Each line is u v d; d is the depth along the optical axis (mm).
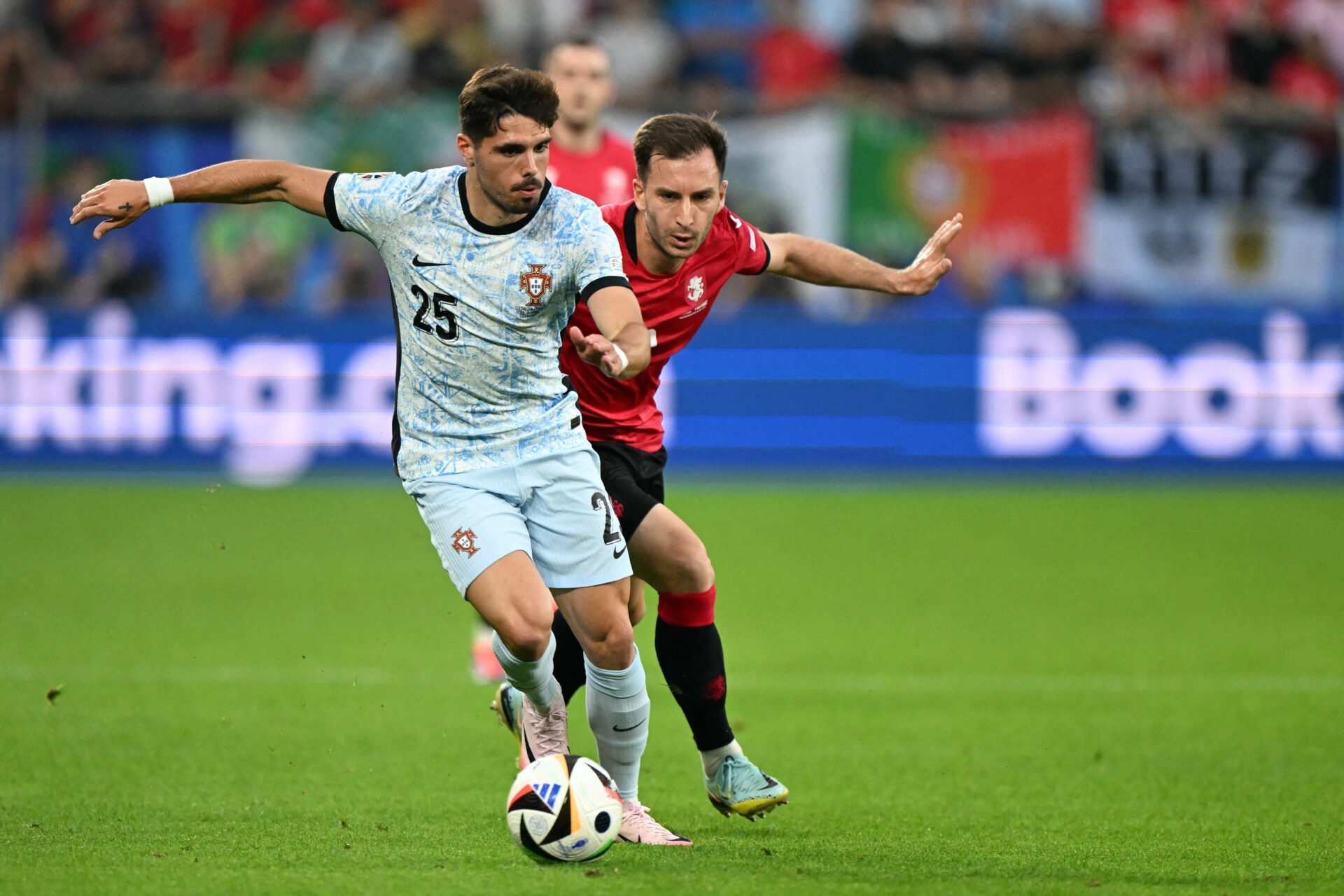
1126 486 52469
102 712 23094
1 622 30625
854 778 19656
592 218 14914
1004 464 53781
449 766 20000
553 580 15609
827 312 56781
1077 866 14812
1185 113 56969
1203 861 15133
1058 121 56500
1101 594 35000
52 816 16750
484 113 14117
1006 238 56781
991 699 24859
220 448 53500
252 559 39188
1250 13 65125
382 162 56156
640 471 17719
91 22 63688
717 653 16703
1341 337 53438
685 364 54094
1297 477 53625
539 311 14984
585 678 17594
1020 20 64312
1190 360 53344
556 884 13578
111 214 15047
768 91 64125
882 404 53844
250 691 24922
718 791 16797
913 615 32469
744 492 51094
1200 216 57375
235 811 17156
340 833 16016
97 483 52000
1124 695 25203
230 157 56531
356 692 25016
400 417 15664
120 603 32938
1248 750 21406
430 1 64688
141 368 53438
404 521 45438
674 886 13578
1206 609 33219
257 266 56844
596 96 24109
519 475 15359
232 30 64188
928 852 15469
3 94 59438
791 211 56000
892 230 56344
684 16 65188
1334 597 34656
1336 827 16922
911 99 59656
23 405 53500
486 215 14812
